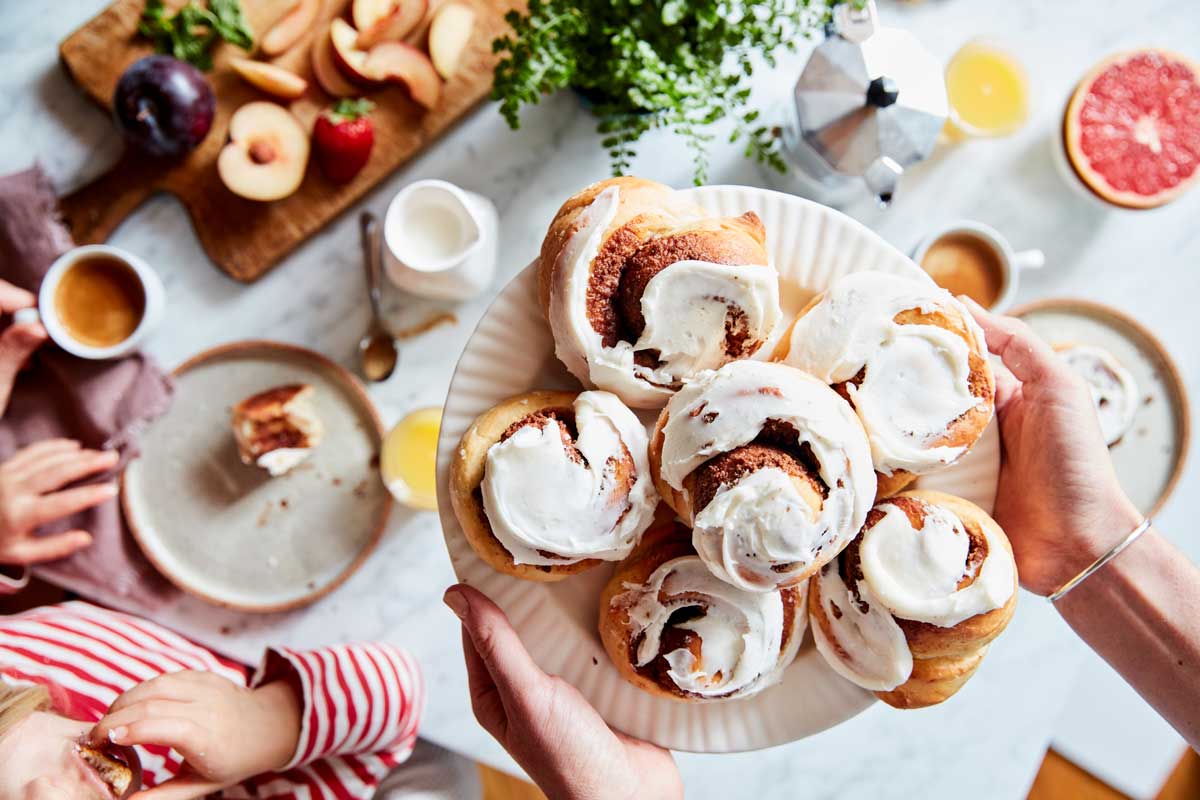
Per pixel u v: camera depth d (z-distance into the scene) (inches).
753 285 28.7
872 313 29.4
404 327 38.9
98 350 37.0
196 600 39.0
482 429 30.1
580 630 31.2
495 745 39.2
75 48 37.6
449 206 36.5
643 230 29.4
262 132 37.3
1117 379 37.7
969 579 29.2
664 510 30.9
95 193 38.1
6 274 37.7
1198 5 38.4
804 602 30.6
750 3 32.4
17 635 36.2
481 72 37.8
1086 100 37.2
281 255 38.4
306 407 38.1
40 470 37.2
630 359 29.3
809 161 36.2
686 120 33.0
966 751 38.7
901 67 33.9
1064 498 31.7
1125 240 38.7
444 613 39.2
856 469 28.1
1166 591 31.6
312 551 38.7
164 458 38.7
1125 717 39.7
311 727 35.9
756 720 31.2
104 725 31.5
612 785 30.0
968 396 29.5
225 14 37.0
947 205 38.8
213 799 37.9
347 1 37.6
